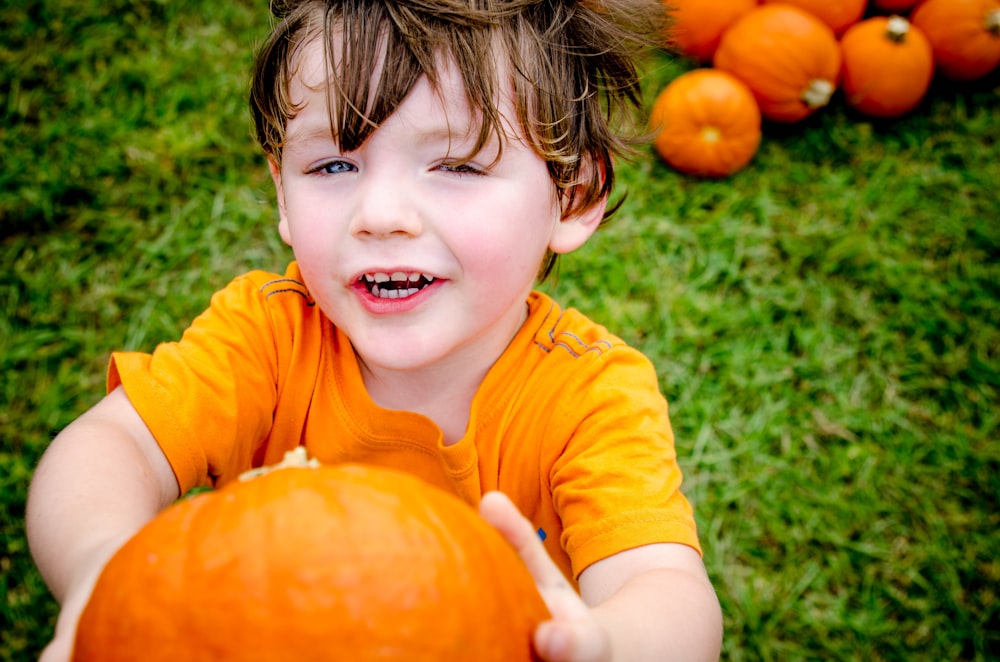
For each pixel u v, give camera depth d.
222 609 0.68
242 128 3.04
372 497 0.75
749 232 3.00
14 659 2.10
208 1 3.33
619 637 1.02
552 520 1.53
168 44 3.21
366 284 1.34
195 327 1.52
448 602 0.71
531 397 1.50
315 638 0.67
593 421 1.42
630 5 1.79
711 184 3.14
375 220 1.24
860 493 2.49
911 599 2.35
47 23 3.16
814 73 3.12
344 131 1.24
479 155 1.29
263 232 2.89
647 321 2.77
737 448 2.55
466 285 1.32
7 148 2.87
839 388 2.69
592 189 1.61
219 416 1.44
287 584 0.68
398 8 1.25
